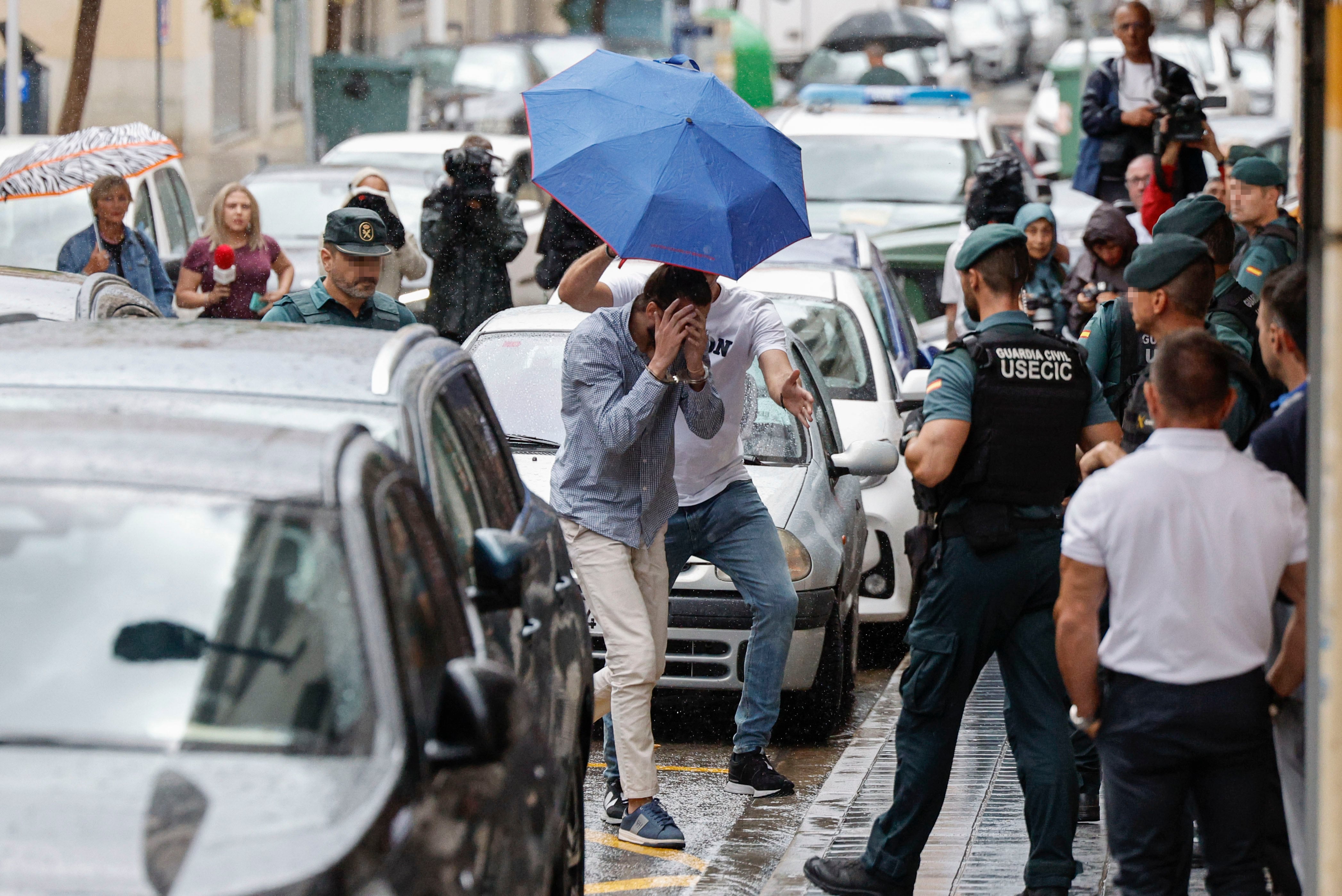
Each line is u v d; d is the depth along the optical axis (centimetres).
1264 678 1364
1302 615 1354
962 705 1714
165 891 903
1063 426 1675
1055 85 7312
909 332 3556
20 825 950
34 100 6944
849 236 3716
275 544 1114
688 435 2150
